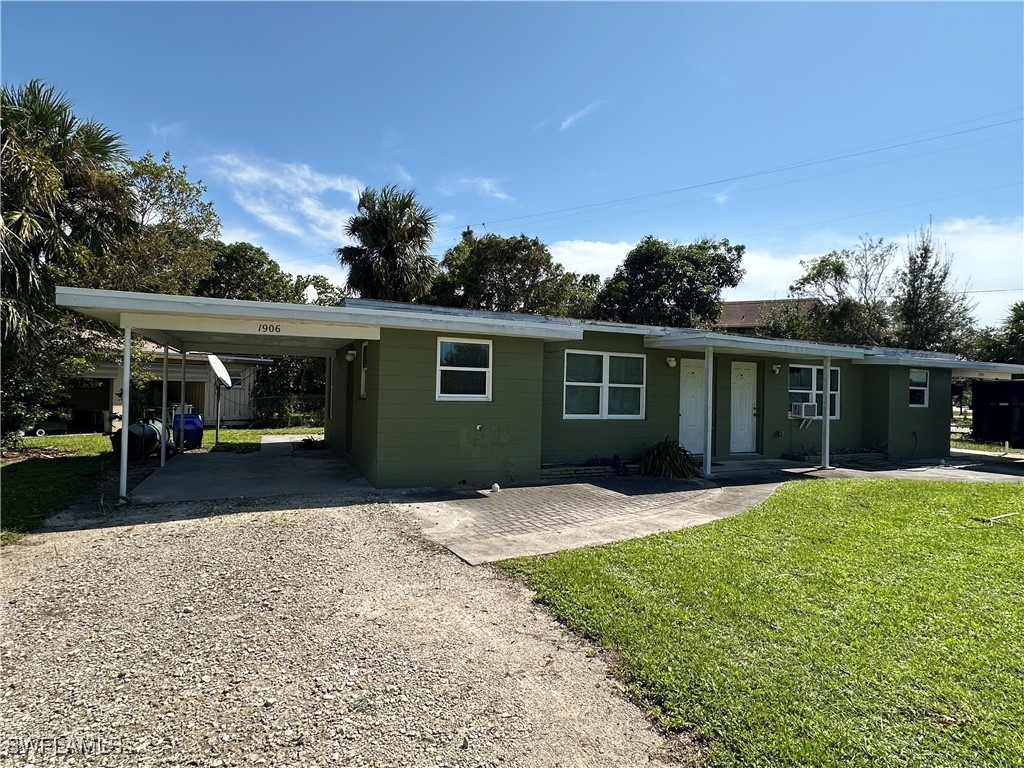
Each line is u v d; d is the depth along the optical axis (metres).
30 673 2.81
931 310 25.14
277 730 2.39
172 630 3.35
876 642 3.23
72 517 6.09
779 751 2.26
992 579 4.34
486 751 2.29
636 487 8.53
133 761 2.16
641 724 2.49
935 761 2.19
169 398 19.55
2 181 8.85
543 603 3.88
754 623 3.48
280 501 7.05
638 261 30.84
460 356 8.41
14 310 8.84
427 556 4.92
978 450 16.12
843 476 10.10
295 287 29.14
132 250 13.38
